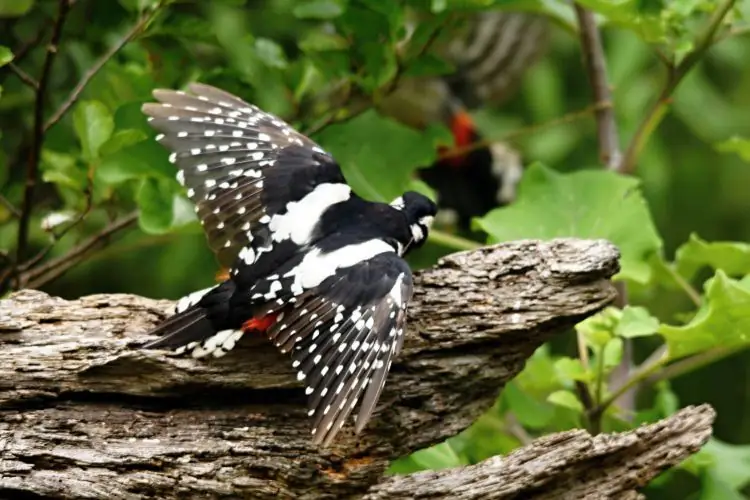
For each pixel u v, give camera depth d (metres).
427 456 6.55
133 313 6.37
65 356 6.33
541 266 6.35
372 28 6.65
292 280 6.26
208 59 6.97
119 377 6.33
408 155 6.73
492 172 7.14
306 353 6.23
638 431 6.36
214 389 6.33
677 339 6.48
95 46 6.88
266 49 6.73
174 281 7.14
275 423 6.33
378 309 6.23
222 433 6.32
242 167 6.34
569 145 7.78
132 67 6.73
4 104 6.87
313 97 6.81
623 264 6.59
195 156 6.34
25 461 6.31
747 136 8.11
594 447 6.34
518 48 7.48
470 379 6.36
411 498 6.33
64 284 7.43
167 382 6.33
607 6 6.64
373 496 6.33
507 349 6.36
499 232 6.62
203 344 6.29
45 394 6.33
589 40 6.83
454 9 6.65
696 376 8.95
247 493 6.32
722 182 8.55
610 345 6.51
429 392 6.35
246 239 6.31
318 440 6.20
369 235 6.29
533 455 6.34
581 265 6.35
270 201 6.32
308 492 6.32
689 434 6.36
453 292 6.35
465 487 6.33
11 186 6.84
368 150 6.73
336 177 6.34
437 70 6.67
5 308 6.35
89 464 6.31
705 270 8.37
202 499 6.32
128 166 6.61
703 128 8.05
